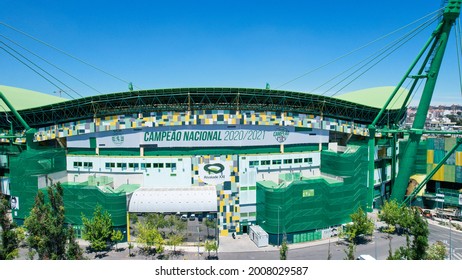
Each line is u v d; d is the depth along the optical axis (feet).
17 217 274.77
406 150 323.16
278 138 292.81
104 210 249.96
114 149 287.69
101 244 228.63
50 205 167.43
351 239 257.34
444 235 282.97
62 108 294.25
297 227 257.75
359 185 290.56
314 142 310.24
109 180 276.00
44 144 323.37
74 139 293.43
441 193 351.87
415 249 163.22
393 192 333.01
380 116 340.39
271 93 278.67
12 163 276.21
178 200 252.42
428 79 305.53
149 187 275.80
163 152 281.74
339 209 273.75
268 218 254.27
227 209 277.85
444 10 279.69
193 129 278.46
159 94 270.46
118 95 273.75
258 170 282.97
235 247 250.37
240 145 280.92
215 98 277.03
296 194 256.11
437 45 296.51
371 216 321.11
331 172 292.81
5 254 151.23
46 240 149.89
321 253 237.66
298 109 296.71
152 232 226.38
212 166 276.82
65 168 290.97
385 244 255.91
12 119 338.13
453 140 357.41
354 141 347.15
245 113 280.51
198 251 232.94
